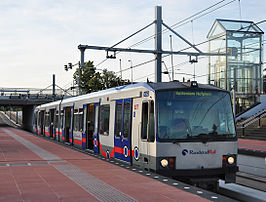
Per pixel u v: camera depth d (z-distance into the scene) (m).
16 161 12.28
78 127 19.58
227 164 10.41
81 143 18.86
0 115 134.88
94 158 13.18
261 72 36.41
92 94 17.48
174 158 9.94
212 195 7.08
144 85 11.18
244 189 10.32
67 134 22.95
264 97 36.12
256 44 36.31
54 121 27.06
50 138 28.70
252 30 36.25
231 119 10.76
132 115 11.91
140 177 9.07
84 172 9.87
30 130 69.25
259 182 13.67
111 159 13.82
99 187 7.82
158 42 26.92
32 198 6.76
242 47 35.94
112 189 7.61
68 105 22.53
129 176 9.21
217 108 10.65
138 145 11.22
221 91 10.88
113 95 14.00
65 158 13.13
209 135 10.30
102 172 9.87
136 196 6.97
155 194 7.15
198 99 10.52
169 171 9.82
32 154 14.62
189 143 10.05
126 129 12.34
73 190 7.50
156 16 27.16
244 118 34.78
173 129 10.10
